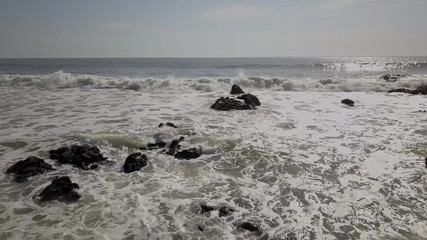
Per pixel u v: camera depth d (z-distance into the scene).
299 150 11.71
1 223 7.06
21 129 13.81
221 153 11.45
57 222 7.14
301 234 6.75
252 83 26.64
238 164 10.54
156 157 11.10
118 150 11.76
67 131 13.57
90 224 7.08
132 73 44.12
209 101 20.73
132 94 23.20
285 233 6.79
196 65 71.00
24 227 6.91
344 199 8.22
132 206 7.88
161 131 13.37
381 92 24.83
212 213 7.56
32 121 15.16
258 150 11.59
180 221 7.24
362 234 6.72
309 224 7.13
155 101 20.61
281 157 11.05
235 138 12.79
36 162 9.89
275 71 51.25
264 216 7.48
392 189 8.72
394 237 6.58
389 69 61.09
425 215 7.42
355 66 73.00
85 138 12.48
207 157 11.12
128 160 10.23
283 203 8.08
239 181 9.34
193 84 25.88
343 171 9.94
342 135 13.50
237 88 23.47
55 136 12.91
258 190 8.78
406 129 14.27
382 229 6.89
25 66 63.09
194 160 10.87
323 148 11.92
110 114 16.81
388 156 11.08
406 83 26.42
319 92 24.61
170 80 26.17
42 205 7.88
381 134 13.57
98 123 14.92
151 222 7.18
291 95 23.09
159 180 9.37
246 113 17.41
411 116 16.77
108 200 8.16
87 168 10.13
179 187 8.95
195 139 12.58
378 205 7.89
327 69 58.66
